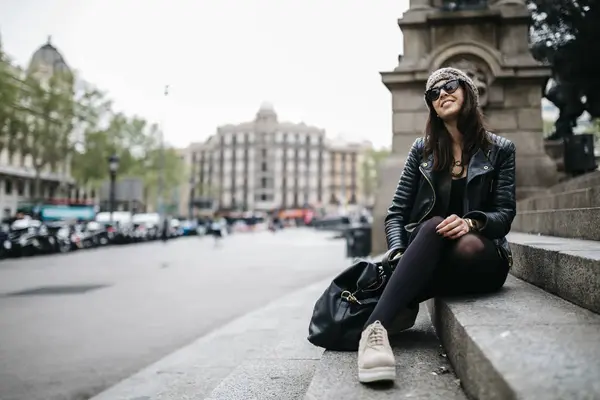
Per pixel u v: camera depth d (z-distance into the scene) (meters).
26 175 54.66
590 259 2.16
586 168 10.09
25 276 12.70
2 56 30.23
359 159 140.75
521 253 3.21
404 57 9.76
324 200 134.38
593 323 1.93
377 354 2.10
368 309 2.68
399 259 2.61
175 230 44.38
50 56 54.34
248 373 3.25
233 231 64.38
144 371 4.09
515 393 1.34
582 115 14.08
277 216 116.81
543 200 6.51
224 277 12.02
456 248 2.50
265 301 8.26
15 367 4.50
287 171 132.88
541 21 12.77
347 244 15.40
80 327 6.25
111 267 15.33
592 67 12.88
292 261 16.97
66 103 39.44
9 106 33.41
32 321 6.65
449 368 2.24
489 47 9.31
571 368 1.44
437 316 2.74
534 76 9.18
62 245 23.33
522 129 9.27
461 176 2.79
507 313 2.15
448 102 2.75
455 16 9.47
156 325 6.35
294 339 4.38
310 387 2.12
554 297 2.52
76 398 3.72
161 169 52.97
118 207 56.66
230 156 136.25
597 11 12.30
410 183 2.98
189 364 4.19
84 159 46.00
